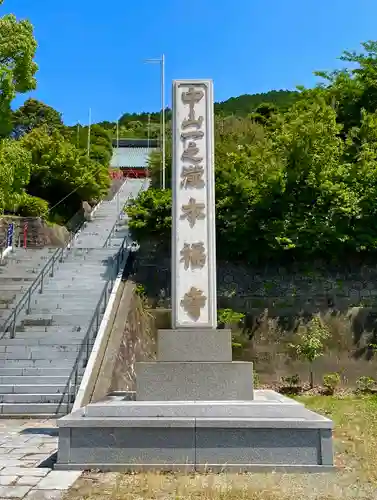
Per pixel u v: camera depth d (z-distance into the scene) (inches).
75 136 2098.9
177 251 367.9
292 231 714.8
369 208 717.9
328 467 271.0
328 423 276.1
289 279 735.1
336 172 729.6
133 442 277.4
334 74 1027.3
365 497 228.1
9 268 821.9
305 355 652.7
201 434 276.8
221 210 748.6
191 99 387.9
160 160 1233.4
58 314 645.9
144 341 703.1
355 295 718.5
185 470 270.7
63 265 835.4
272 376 685.9
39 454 315.0
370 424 405.7
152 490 235.1
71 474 265.9
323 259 735.7
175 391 320.8
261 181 745.0
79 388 478.6
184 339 341.7
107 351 551.2
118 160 2434.8
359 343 694.5
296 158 721.0
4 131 683.4
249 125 1160.2
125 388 565.9
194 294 360.5
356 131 824.3
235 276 745.0
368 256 730.2
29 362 539.2
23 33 681.0
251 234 732.7
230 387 321.1
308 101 873.5
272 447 275.3
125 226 1245.1
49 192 1349.7
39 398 478.9
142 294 756.0
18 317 634.8
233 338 705.6
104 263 844.6
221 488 233.9
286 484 244.5
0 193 693.9
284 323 713.0
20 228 1063.6
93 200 1477.6
